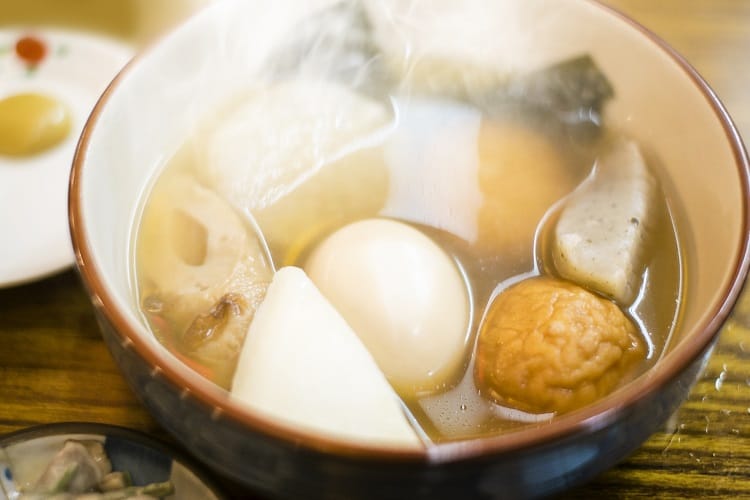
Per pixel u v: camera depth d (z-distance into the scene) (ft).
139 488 1.20
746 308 1.34
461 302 1.27
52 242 1.44
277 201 1.37
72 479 1.20
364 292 1.24
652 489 1.22
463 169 1.39
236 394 1.16
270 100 1.43
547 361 1.17
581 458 1.06
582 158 1.39
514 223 1.34
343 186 1.38
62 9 1.80
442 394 1.22
